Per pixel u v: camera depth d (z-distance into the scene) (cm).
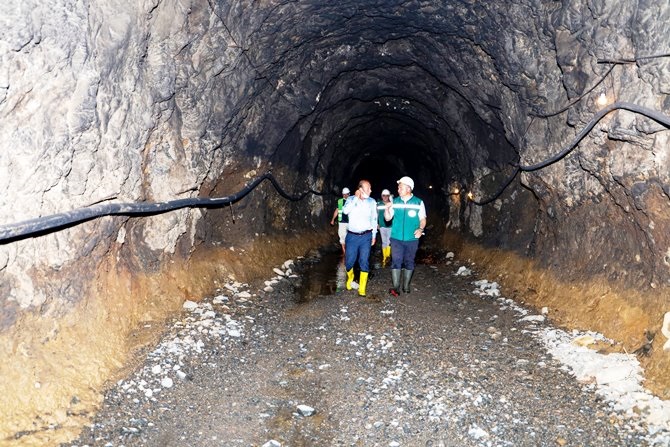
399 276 893
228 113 830
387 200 1184
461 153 1412
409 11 883
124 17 504
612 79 565
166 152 695
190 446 405
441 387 518
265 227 1151
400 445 415
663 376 473
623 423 432
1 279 423
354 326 715
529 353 603
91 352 495
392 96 1383
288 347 630
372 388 518
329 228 1711
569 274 752
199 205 814
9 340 423
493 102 947
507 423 445
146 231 683
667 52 454
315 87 1084
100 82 496
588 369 527
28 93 409
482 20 789
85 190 502
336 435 431
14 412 389
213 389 505
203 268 830
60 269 485
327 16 884
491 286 936
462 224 1445
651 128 496
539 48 712
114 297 586
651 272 577
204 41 699
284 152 1228
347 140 1764
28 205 435
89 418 422
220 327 660
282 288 913
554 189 773
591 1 548
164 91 629
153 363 531
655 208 537
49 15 403
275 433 433
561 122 711
